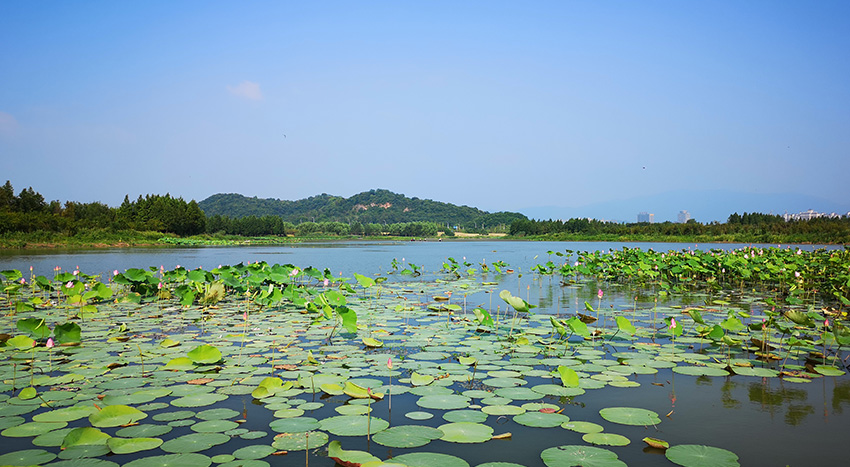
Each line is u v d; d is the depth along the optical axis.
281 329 10.04
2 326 10.29
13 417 5.19
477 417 5.25
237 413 5.36
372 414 5.34
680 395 6.00
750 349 8.29
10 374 6.77
